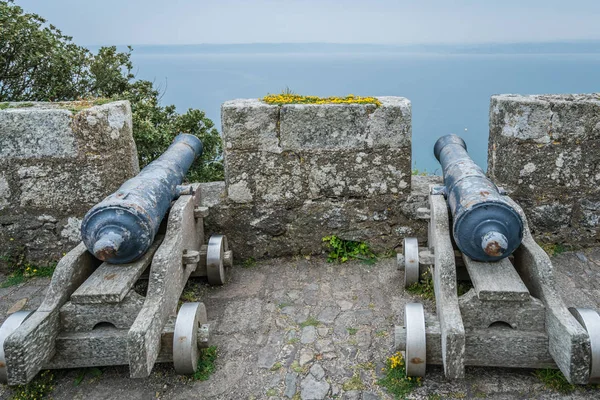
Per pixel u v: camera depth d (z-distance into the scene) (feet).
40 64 22.39
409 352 8.77
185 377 9.64
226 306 12.37
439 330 8.95
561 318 8.43
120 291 9.29
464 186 10.62
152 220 10.21
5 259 14.73
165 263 10.10
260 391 9.20
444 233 10.81
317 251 15.14
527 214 14.88
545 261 9.61
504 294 8.90
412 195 14.58
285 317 11.75
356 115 14.01
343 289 13.10
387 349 10.29
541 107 13.99
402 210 14.71
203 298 12.84
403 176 14.44
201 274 13.33
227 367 9.93
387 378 9.34
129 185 10.98
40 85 22.91
